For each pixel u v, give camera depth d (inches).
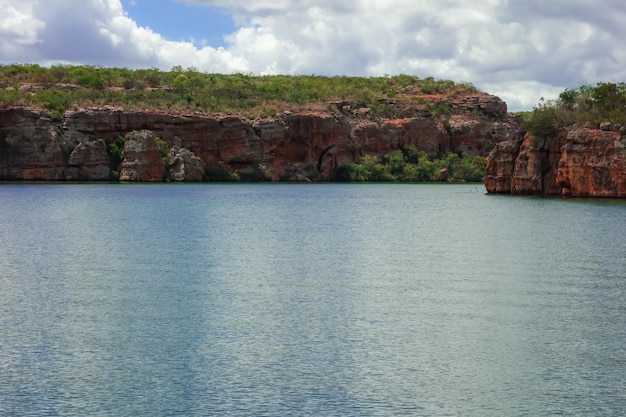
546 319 1344.7
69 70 7647.6
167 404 947.3
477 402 965.2
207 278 1727.4
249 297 1514.5
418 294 1555.1
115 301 1467.8
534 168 4347.9
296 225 3009.4
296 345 1176.8
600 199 3961.6
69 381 1017.5
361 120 7386.8
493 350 1162.0
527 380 1037.8
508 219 3166.8
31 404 943.7
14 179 5762.8
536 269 1870.1
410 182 7209.6
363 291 1584.6
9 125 5787.4
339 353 1140.5
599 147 3951.8
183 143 6309.1
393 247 2311.8
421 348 1168.2
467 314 1378.0
